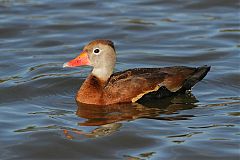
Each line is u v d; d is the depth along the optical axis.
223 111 16.55
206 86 18.45
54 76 19.27
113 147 14.65
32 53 21.66
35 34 23.50
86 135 15.21
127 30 23.92
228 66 20.27
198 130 15.38
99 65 17.50
